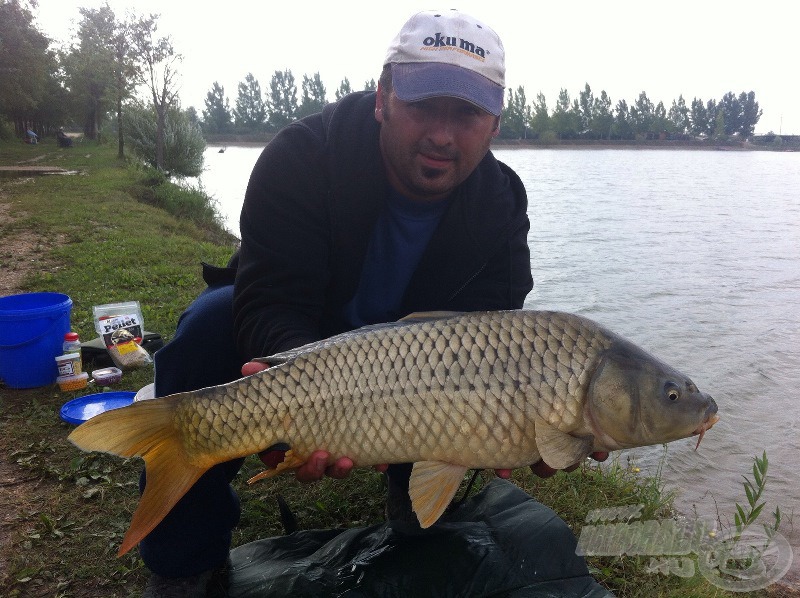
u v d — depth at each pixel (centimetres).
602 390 93
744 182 2038
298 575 112
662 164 3222
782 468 233
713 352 396
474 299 124
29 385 217
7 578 123
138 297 327
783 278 617
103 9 1465
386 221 118
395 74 104
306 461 97
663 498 183
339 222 113
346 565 113
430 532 116
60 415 192
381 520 142
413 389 94
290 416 95
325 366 95
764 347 405
